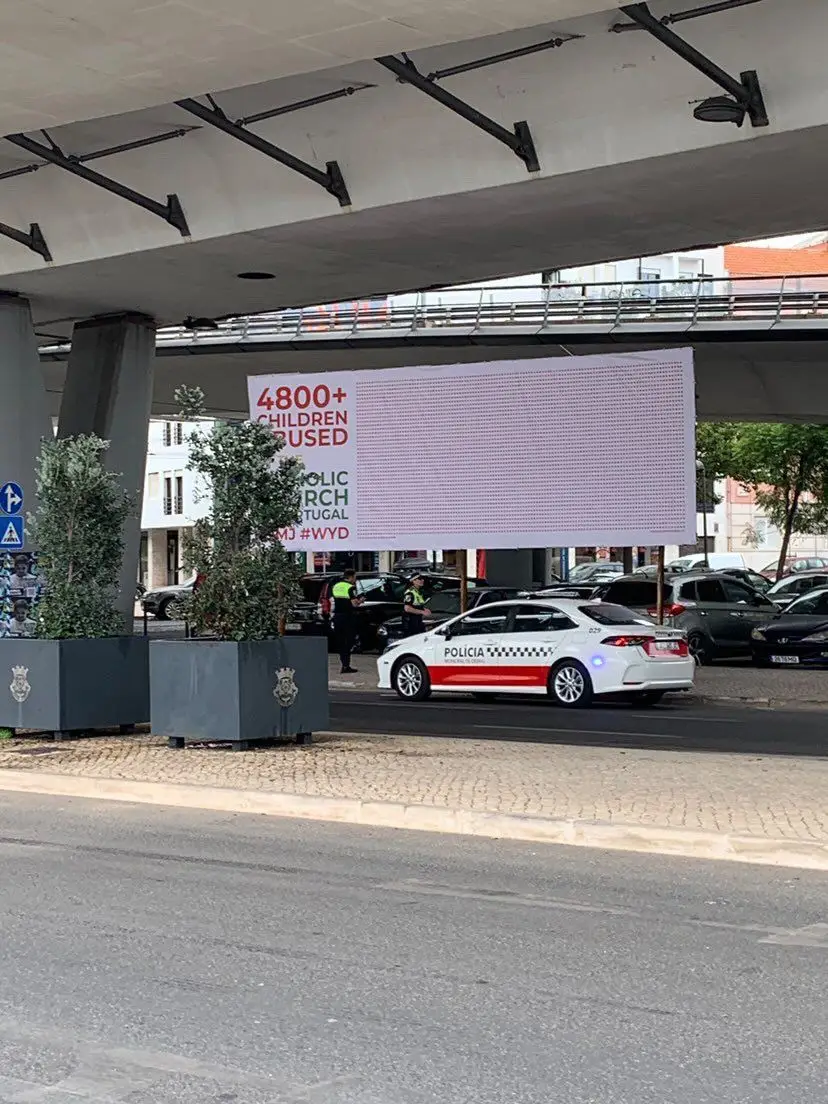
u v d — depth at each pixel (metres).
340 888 9.20
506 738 17.47
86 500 17.33
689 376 22.61
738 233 19.75
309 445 25.78
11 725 16.89
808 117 14.88
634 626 21.59
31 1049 5.89
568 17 13.43
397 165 17.86
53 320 26.22
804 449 52.38
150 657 16.05
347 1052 5.82
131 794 13.29
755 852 9.95
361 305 42.50
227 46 13.91
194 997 6.66
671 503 22.80
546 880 9.39
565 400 23.62
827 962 7.27
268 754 15.08
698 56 14.49
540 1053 5.79
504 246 20.38
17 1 12.70
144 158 19.64
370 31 13.59
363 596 33.88
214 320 26.42
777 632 27.95
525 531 24.00
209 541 16.06
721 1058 5.72
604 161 16.36
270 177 18.89
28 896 9.01
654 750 15.68
